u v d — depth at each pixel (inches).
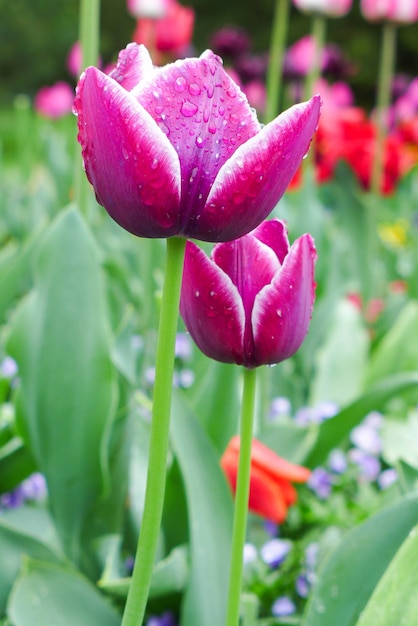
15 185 130.9
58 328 31.4
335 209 96.3
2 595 29.9
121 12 378.0
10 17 396.8
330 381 49.5
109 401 31.4
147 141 21.0
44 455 31.7
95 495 32.0
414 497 26.2
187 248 23.5
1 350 44.3
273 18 364.8
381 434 42.5
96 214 88.7
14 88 398.0
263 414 38.4
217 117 21.5
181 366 53.1
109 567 30.4
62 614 28.4
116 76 22.3
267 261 24.0
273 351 23.9
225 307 23.6
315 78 59.9
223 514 29.3
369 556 26.1
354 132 90.0
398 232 92.3
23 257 40.6
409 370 49.9
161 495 22.5
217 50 97.2
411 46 340.5
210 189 21.6
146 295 50.3
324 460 35.8
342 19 347.3
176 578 30.8
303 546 36.3
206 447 29.6
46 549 30.6
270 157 21.4
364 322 63.7
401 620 23.5
